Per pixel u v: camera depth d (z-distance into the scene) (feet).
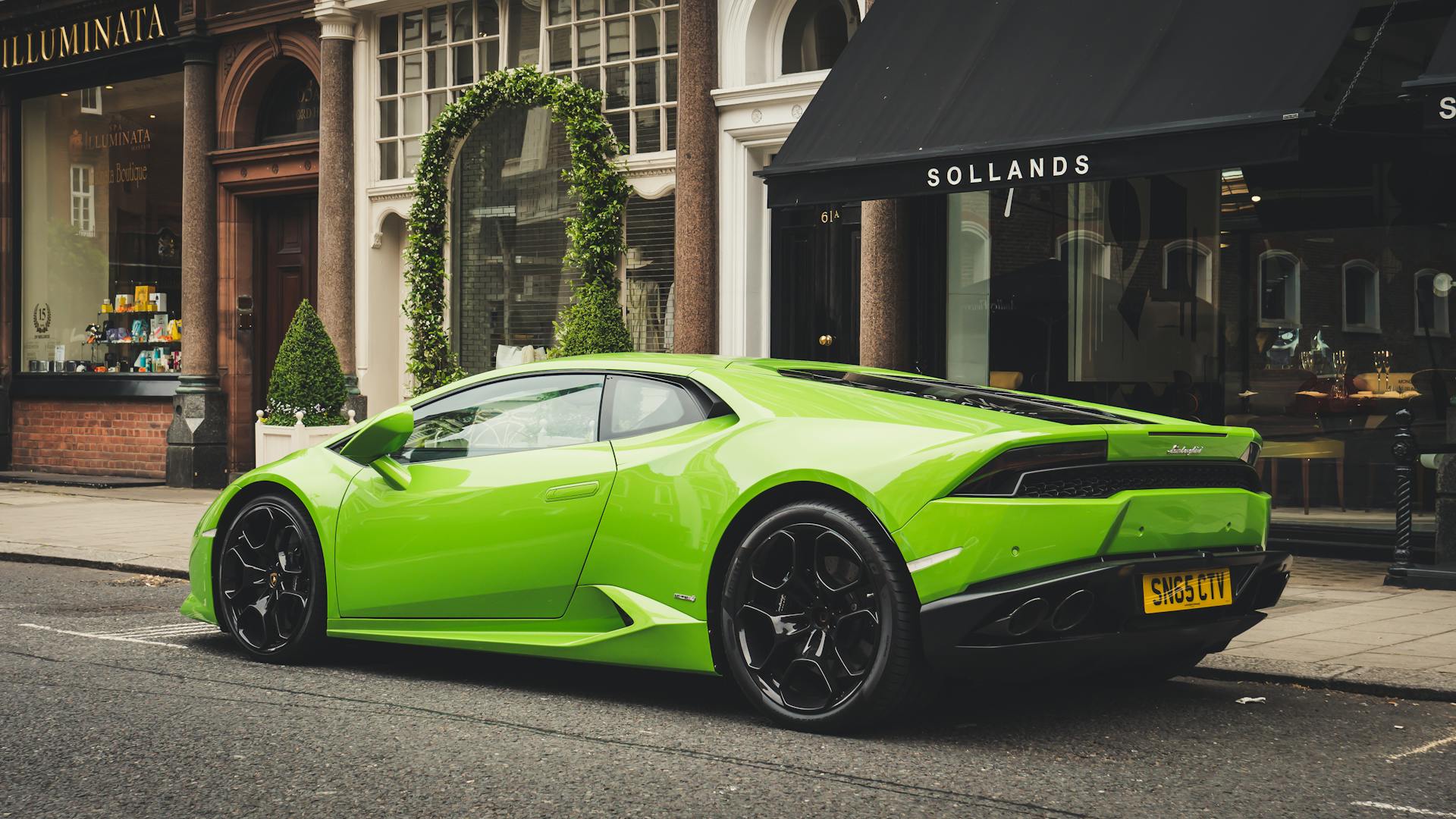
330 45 47.62
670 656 15.69
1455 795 12.80
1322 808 12.34
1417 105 29.68
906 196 28.60
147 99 55.31
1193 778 13.29
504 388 18.17
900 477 14.16
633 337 40.96
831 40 37.58
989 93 28.68
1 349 59.21
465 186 44.86
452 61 45.93
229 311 52.16
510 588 16.96
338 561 18.42
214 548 20.01
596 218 40.63
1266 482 32.09
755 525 15.30
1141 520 14.35
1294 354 31.63
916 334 35.86
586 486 16.48
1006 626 13.70
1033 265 34.73
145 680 17.94
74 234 57.77
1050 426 14.48
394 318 48.14
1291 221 31.53
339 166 47.57
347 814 12.03
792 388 16.21
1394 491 30.30
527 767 13.60
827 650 14.71
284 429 40.96
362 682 17.85
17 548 33.30
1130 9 28.35
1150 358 33.40
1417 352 30.04
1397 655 19.02
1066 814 12.08
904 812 12.10
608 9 41.88
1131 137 25.36
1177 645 15.24
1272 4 26.40
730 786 12.88
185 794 12.68
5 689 17.33
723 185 38.55
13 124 59.57
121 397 54.65
